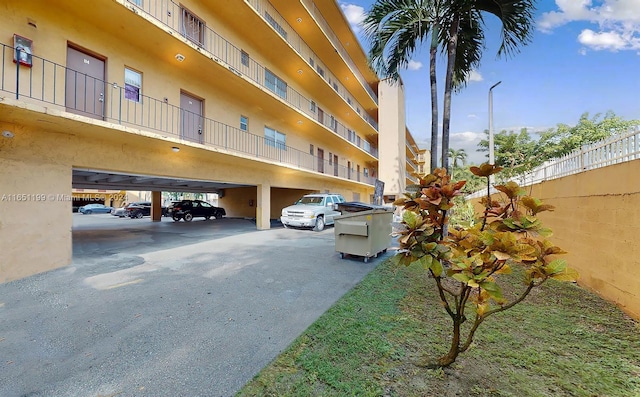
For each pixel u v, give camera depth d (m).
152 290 5.03
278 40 13.91
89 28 7.50
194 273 6.11
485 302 2.25
